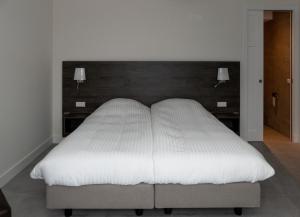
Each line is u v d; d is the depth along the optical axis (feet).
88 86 16.08
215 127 11.03
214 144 8.85
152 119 12.39
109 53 16.33
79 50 16.30
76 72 15.49
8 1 11.00
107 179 8.00
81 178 7.94
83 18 16.20
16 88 11.83
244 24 16.31
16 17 11.73
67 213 8.40
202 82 16.15
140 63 16.05
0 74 10.44
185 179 7.97
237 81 16.19
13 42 11.48
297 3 16.40
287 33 17.92
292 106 17.16
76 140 9.26
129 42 16.30
